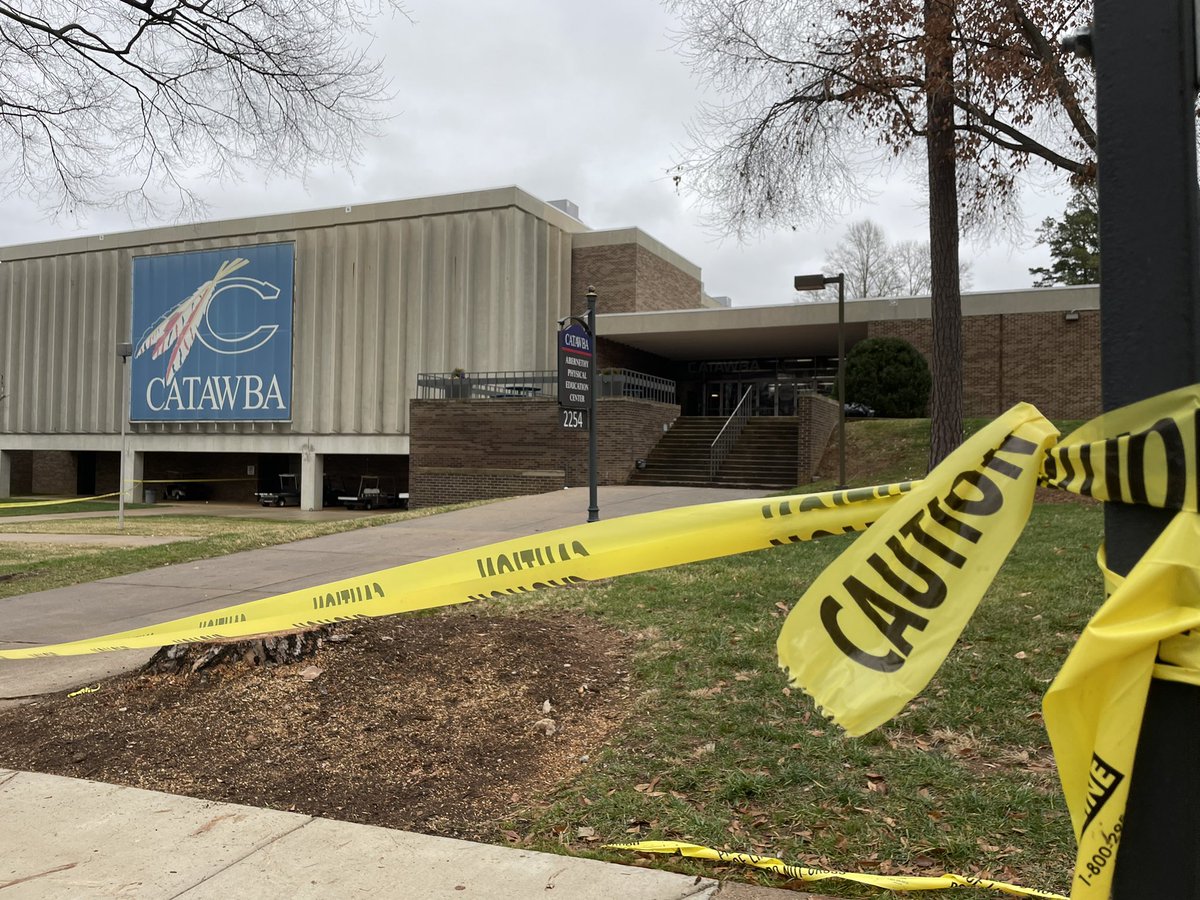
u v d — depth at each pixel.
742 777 3.53
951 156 11.41
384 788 3.74
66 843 3.23
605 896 2.73
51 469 38.81
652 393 24.23
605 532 2.49
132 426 35.03
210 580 9.71
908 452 18.73
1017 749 3.79
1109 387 1.44
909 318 24.81
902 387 23.06
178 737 4.25
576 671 5.09
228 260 32.72
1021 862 2.86
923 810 3.25
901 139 11.88
